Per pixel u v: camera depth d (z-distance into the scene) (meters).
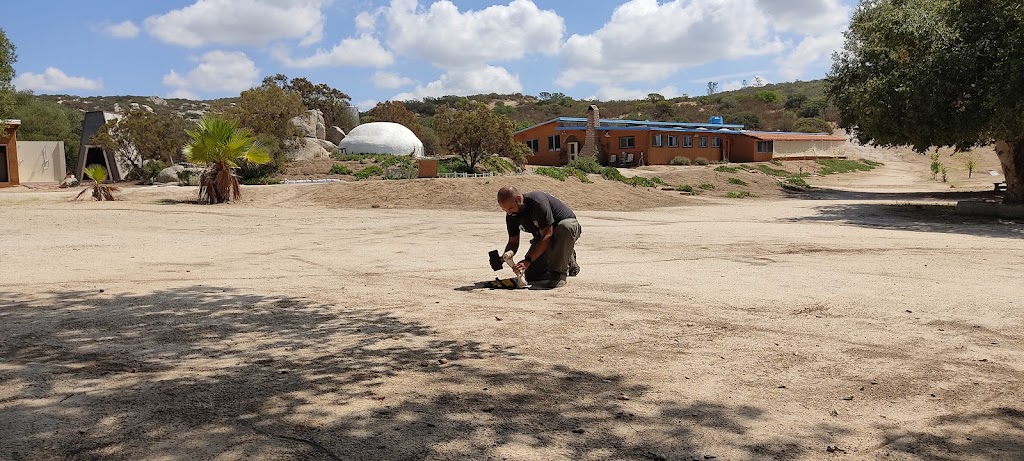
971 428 3.38
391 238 13.30
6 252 10.45
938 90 18.53
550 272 7.54
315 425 3.30
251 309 6.16
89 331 5.23
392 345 4.89
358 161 35.12
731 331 5.44
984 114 18.06
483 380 4.07
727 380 4.15
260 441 3.09
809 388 4.00
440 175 29.42
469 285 7.63
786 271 8.86
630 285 7.63
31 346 4.75
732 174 37.31
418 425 3.32
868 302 6.68
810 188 35.56
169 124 39.94
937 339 5.20
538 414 3.51
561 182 25.23
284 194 23.67
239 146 22.67
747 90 128.38
